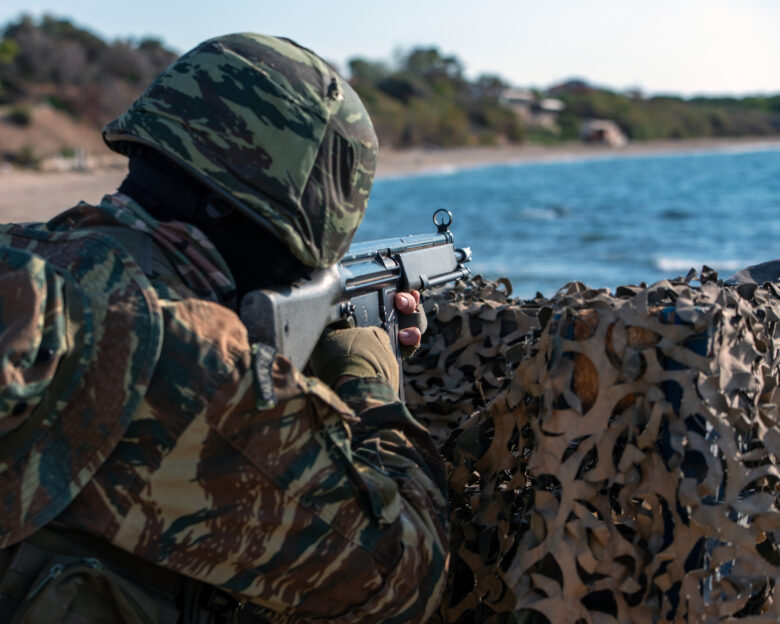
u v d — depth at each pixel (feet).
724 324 3.68
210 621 3.57
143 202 3.74
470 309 5.82
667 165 197.47
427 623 4.53
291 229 3.67
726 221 64.69
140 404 3.14
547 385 3.92
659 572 3.75
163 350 3.18
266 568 3.39
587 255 47.24
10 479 3.06
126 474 3.15
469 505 4.52
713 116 381.60
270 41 3.85
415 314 5.56
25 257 3.02
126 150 3.88
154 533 3.19
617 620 3.72
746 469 3.60
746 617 3.59
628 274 39.24
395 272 5.48
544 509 3.92
